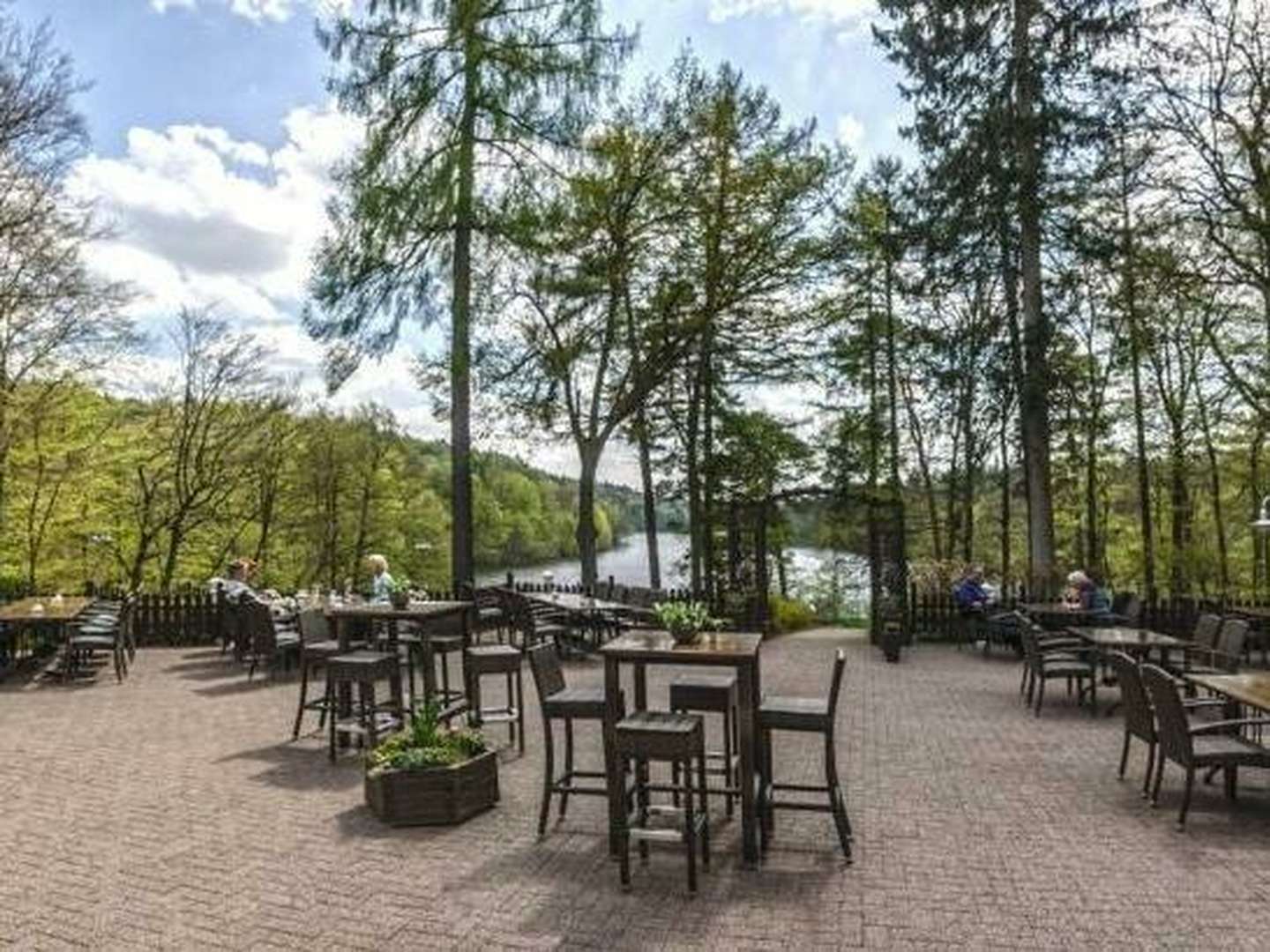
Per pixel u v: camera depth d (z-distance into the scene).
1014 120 16.19
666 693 10.60
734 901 4.63
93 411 20.69
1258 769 7.12
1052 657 10.36
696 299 20.17
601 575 41.62
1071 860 5.19
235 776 7.11
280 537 30.39
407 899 4.68
